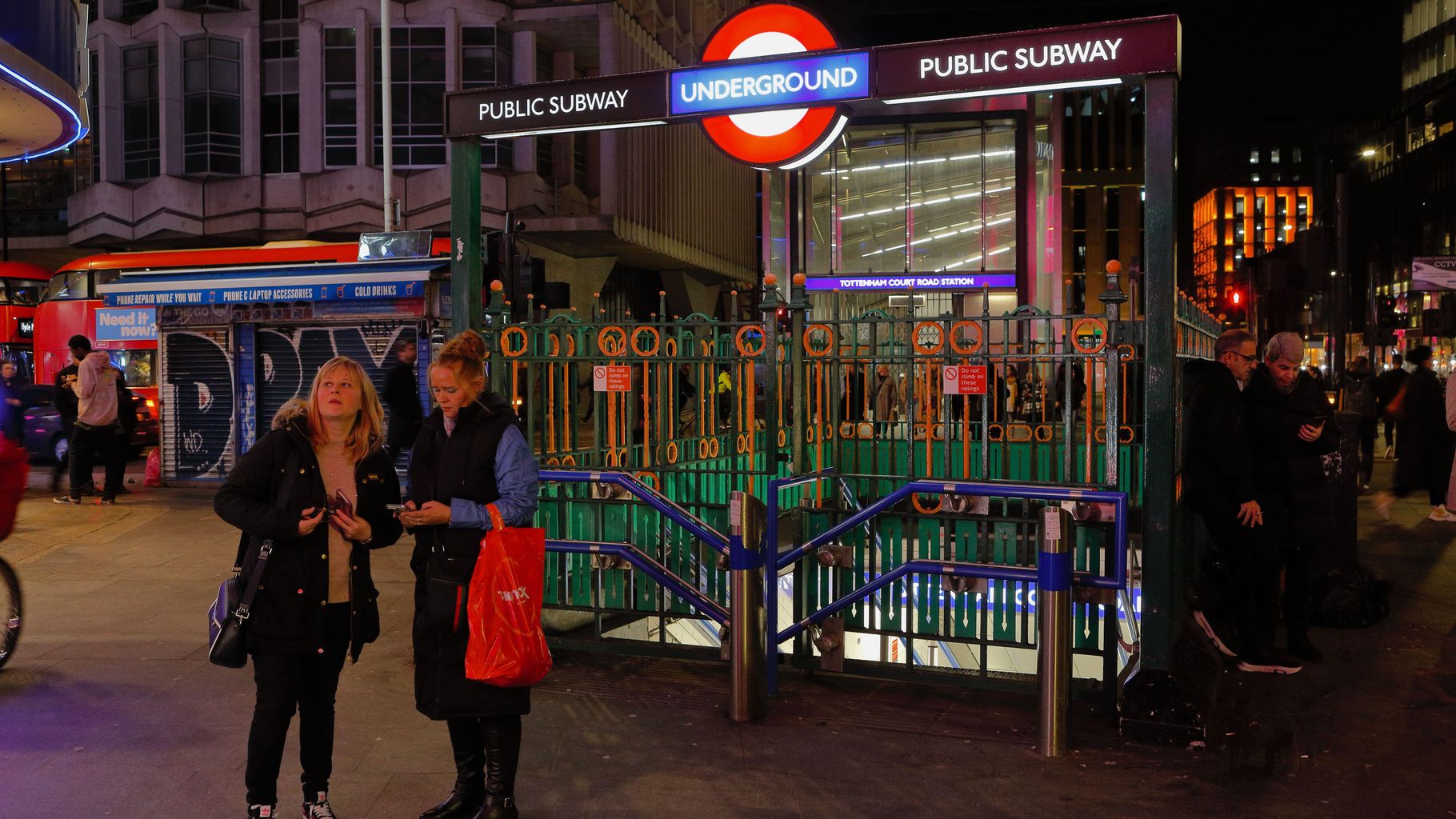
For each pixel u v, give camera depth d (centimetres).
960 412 857
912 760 449
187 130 3088
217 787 413
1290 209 14212
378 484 365
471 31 2950
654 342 661
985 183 2458
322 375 357
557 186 3083
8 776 423
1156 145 480
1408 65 9912
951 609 618
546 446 662
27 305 2591
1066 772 436
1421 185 9581
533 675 360
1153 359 477
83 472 1241
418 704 378
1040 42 501
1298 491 581
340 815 392
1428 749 465
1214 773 436
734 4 4509
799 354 620
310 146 3022
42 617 698
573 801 405
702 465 755
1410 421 1132
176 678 558
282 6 3053
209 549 946
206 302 1449
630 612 599
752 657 497
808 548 546
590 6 2956
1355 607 678
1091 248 7750
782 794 412
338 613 359
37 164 3831
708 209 4053
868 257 2505
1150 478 478
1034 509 524
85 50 994
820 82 548
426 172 2955
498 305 658
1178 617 574
